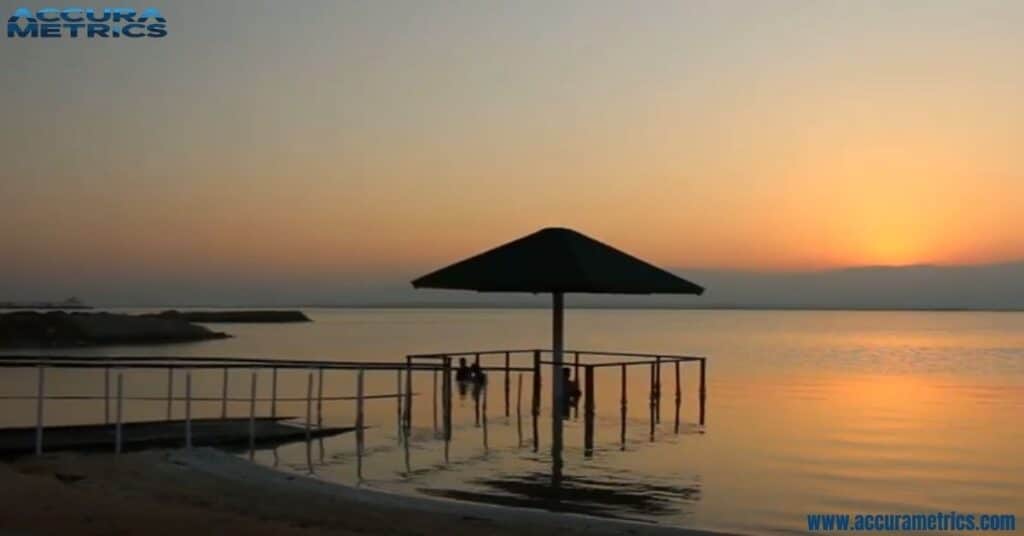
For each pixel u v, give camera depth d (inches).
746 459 730.2
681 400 1211.2
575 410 1074.7
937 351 2664.9
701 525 508.7
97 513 423.8
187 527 405.4
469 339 3154.5
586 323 5910.4
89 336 2967.5
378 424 911.0
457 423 938.1
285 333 3951.8
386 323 5880.9
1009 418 1038.4
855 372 1780.3
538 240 908.0
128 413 974.4
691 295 939.3
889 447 807.1
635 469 676.7
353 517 460.8
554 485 611.5
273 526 417.4
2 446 643.5
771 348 2753.4
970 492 614.9
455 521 458.3
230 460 615.5
